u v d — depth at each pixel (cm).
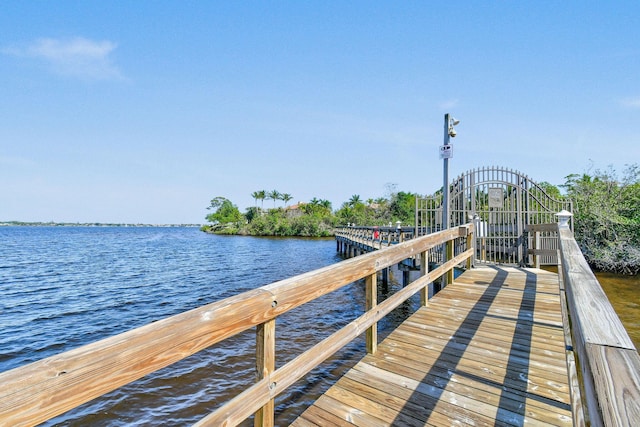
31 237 7081
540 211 811
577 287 148
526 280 624
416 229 923
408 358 318
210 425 148
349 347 748
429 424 223
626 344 90
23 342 836
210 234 8094
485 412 235
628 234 1348
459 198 840
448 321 414
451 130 732
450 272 595
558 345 342
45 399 94
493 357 318
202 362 696
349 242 2500
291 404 527
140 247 4003
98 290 1430
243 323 170
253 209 7631
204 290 1422
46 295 1339
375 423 224
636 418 62
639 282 1202
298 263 2316
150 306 1165
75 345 819
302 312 1043
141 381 618
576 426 167
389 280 1633
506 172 809
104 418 512
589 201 1471
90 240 5822
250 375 644
